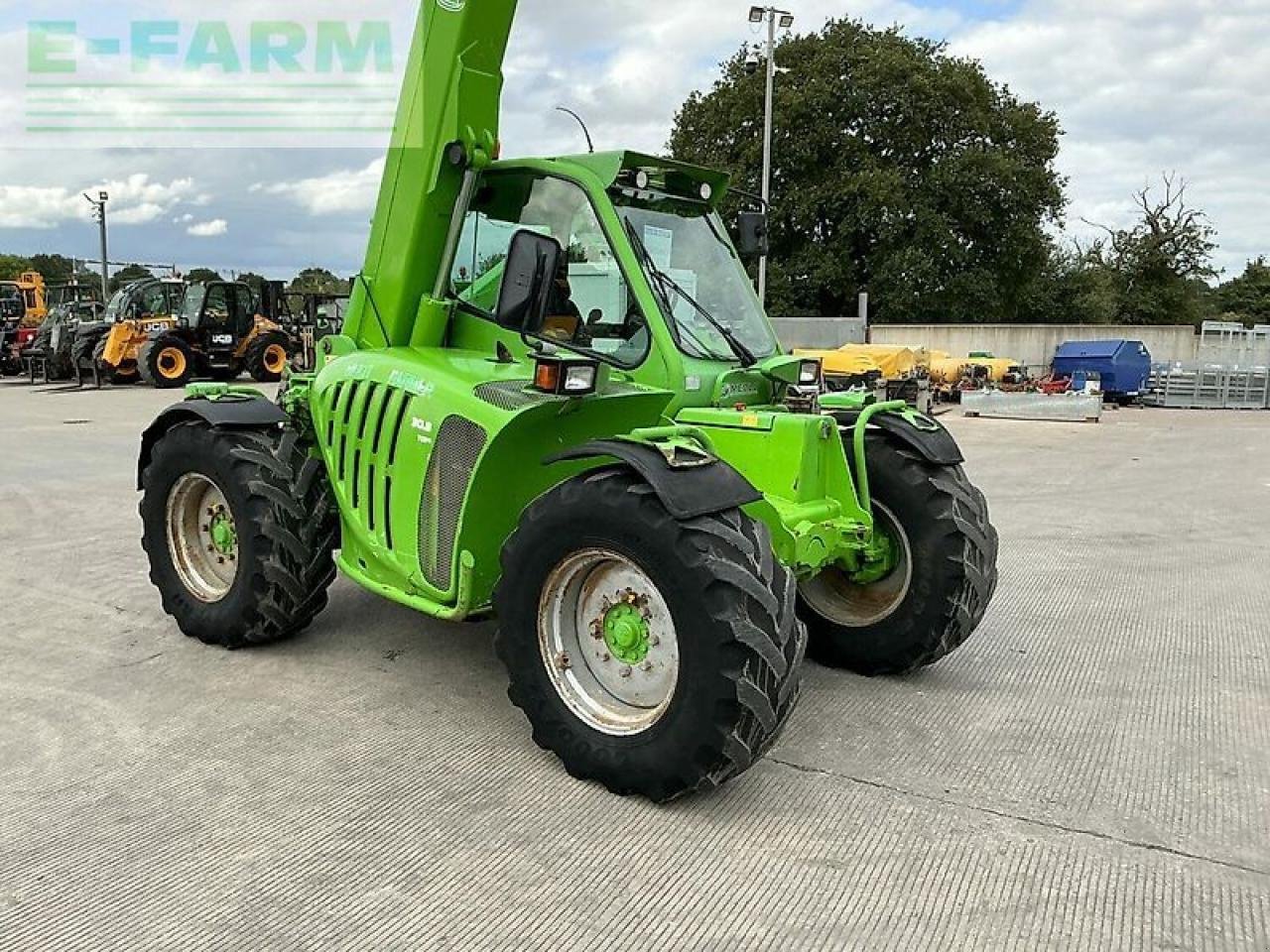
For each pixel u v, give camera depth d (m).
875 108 34.12
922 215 32.84
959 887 2.76
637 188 4.14
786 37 34.62
